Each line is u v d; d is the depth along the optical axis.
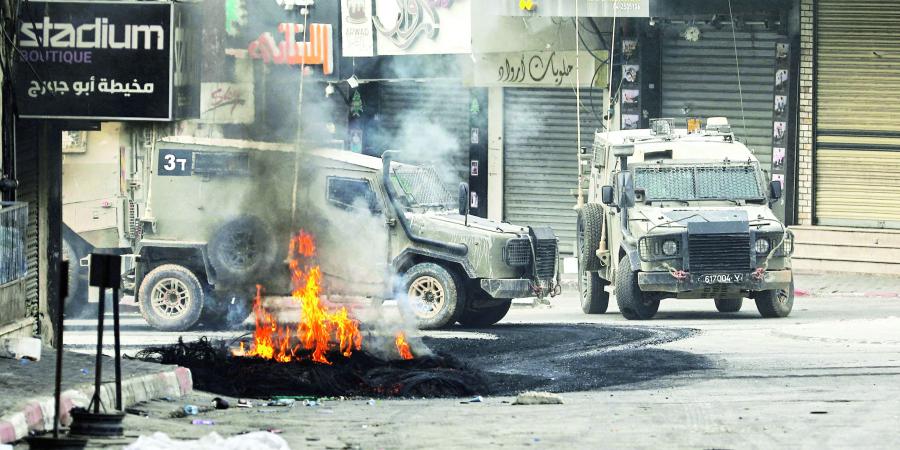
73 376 25.53
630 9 58.56
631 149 46.84
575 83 63.28
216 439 19.02
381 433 22.06
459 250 42.75
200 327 43.69
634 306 45.56
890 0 59.88
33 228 33.22
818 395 26.97
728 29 62.41
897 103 60.03
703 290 44.50
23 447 19.91
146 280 43.00
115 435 20.69
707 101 62.97
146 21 31.39
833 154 61.03
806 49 60.88
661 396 27.42
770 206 46.81
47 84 31.23
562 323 44.28
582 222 49.41
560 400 26.38
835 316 45.62
